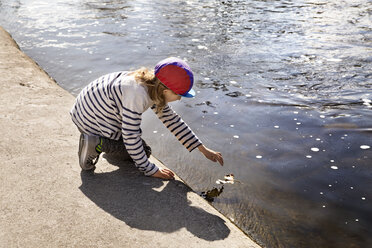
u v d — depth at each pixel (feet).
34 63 16.44
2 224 6.66
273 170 9.40
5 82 13.42
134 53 18.39
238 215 7.82
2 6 30.22
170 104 12.96
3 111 11.11
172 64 6.91
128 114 7.27
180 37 20.90
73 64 17.15
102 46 19.63
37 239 6.36
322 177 9.11
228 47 19.03
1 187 7.67
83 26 23.72
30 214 6.95
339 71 15.76
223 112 12.42
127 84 7.33
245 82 14.78
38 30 23.07
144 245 6.33
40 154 8.95
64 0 32.32
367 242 7.16
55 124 10.49
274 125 11.60
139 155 7.73
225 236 6.70
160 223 6.90
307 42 19.56
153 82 7.20
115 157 8.89
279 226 7.55
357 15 24.90
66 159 8.79
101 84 7.70
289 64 16.62
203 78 15.17
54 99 12.25
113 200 7.47
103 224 6.78
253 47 18.99
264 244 7.06
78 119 7.98
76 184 7.91
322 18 24.35
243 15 25.63
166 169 8.47
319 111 12.43
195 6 28.84
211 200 8.26
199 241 6.51
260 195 8.49
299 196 8.46
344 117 11.99
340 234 7.36
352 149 10.23
